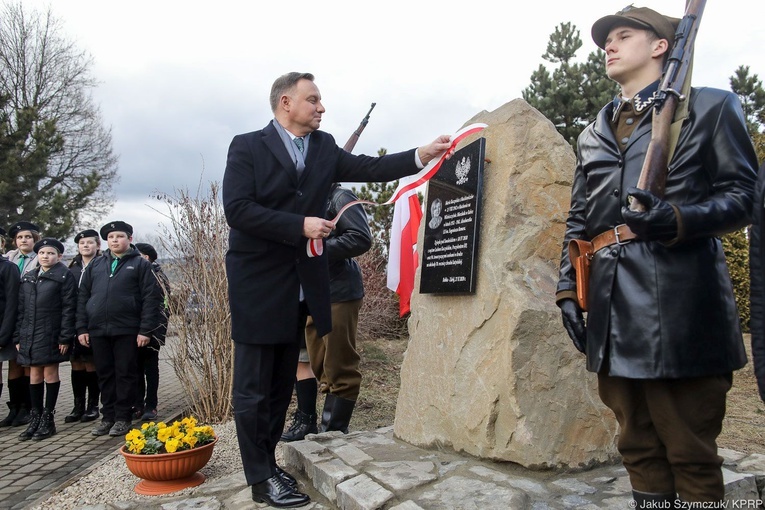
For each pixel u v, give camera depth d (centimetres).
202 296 533
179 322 538
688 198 192
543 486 271
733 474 271
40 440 536
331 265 402
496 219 317
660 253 190
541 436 284
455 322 335
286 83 302
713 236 186
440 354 341
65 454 486
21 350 545
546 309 297
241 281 288
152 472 339
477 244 322
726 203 180
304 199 296
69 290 569
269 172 290
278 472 295
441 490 267
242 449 288
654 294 187
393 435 372
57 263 573
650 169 187
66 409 701
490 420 296
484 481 275
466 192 334
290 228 275
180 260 546
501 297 304
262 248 287
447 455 321
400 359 832
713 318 186
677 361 181
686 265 187
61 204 2031
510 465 290
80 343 582
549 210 323
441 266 348
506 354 292
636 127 207
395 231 460
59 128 2350
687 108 196
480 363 310
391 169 307
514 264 309
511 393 287
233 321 288
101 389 559
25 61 2455
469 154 337
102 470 409
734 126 190
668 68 198
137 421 587
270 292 286
